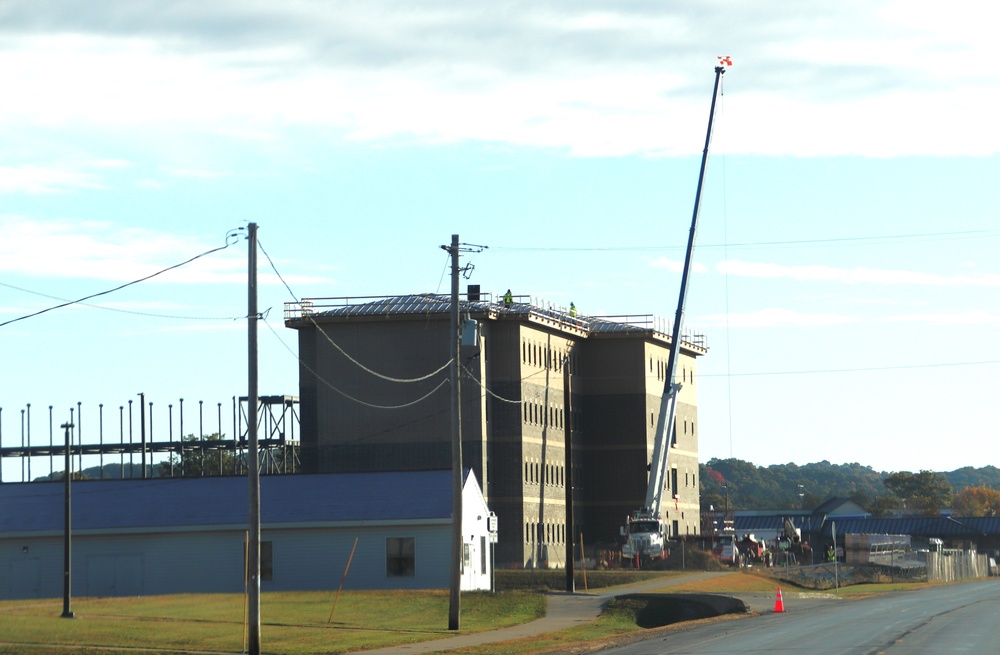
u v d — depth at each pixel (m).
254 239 41.41
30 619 50.53
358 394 121.44
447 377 119.56
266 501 78.75
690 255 110.94
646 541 108.44
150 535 77.62
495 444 121.44
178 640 43.41
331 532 76.50
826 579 97.38
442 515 75.31
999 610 57.84
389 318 120.94
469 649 41.69
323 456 121.38
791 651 36.22
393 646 42.84
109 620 50.53
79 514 78.81
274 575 76.62
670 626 53.03
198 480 81.69
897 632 43.25
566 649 41.09
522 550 120.06
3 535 78.38
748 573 97.81
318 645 42.75
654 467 109.44
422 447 119.38
